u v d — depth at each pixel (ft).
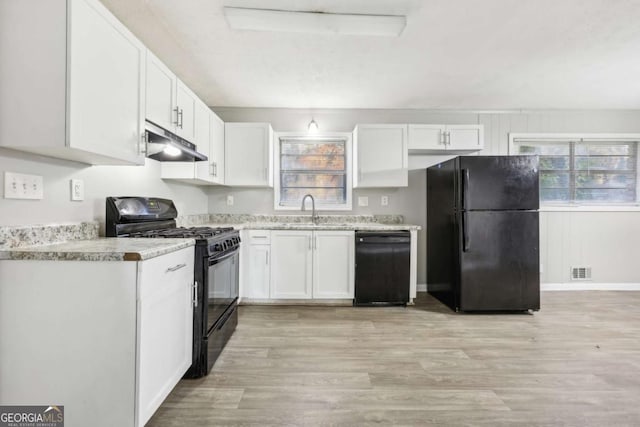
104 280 4.27
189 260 6.05
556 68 9.44
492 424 5.01
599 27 7.32
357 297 10.80
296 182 13.12
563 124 13.39
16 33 4.18
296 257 10.93
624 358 7.23
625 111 13.37
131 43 5.59
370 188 12.98
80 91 4.36
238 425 4.96
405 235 10.84
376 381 6.23
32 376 4.27
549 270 13.32
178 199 10.31
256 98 11.82
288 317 9.84
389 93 11.34
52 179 5.24
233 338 8.22
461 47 8.20
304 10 6.66
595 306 11.12
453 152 12.78
